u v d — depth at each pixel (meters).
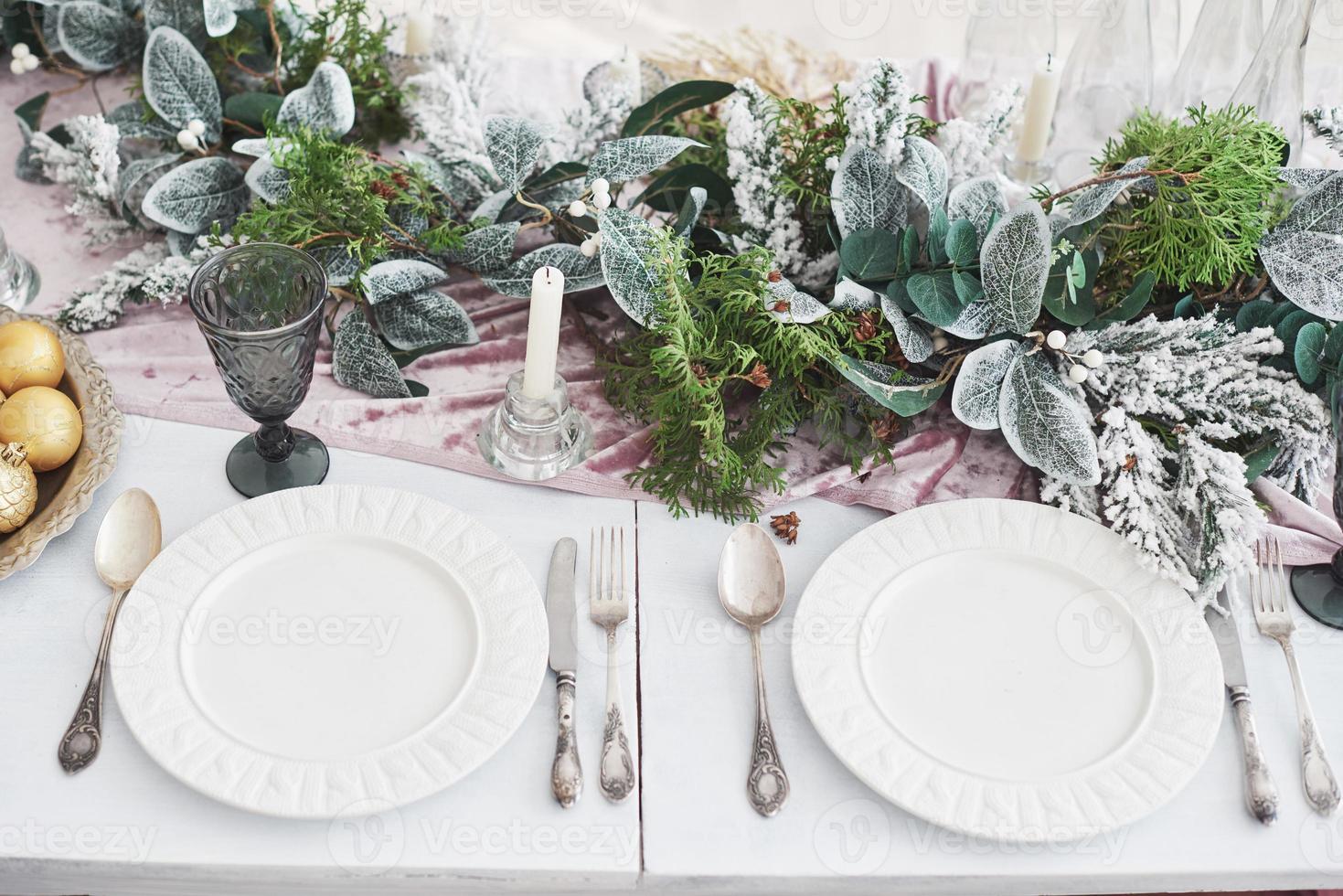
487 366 0.95
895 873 0.66
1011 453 0.90
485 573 0.76
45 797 0.66
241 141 0.94
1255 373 0.84
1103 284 0.94
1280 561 0.81
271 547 0.77
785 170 0.94
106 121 1.08
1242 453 0.85
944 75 1.29
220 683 0.70
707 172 0.96
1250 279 0.94
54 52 1.18
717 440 0.81
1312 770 0.70
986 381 0.84
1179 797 0.70
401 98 1.13
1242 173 0.86
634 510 0.85
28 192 1.07
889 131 0.88
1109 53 1.08
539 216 0.99
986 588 0.79
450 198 0.98
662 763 0.71
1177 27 1.20
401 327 0.94
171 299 0.95
